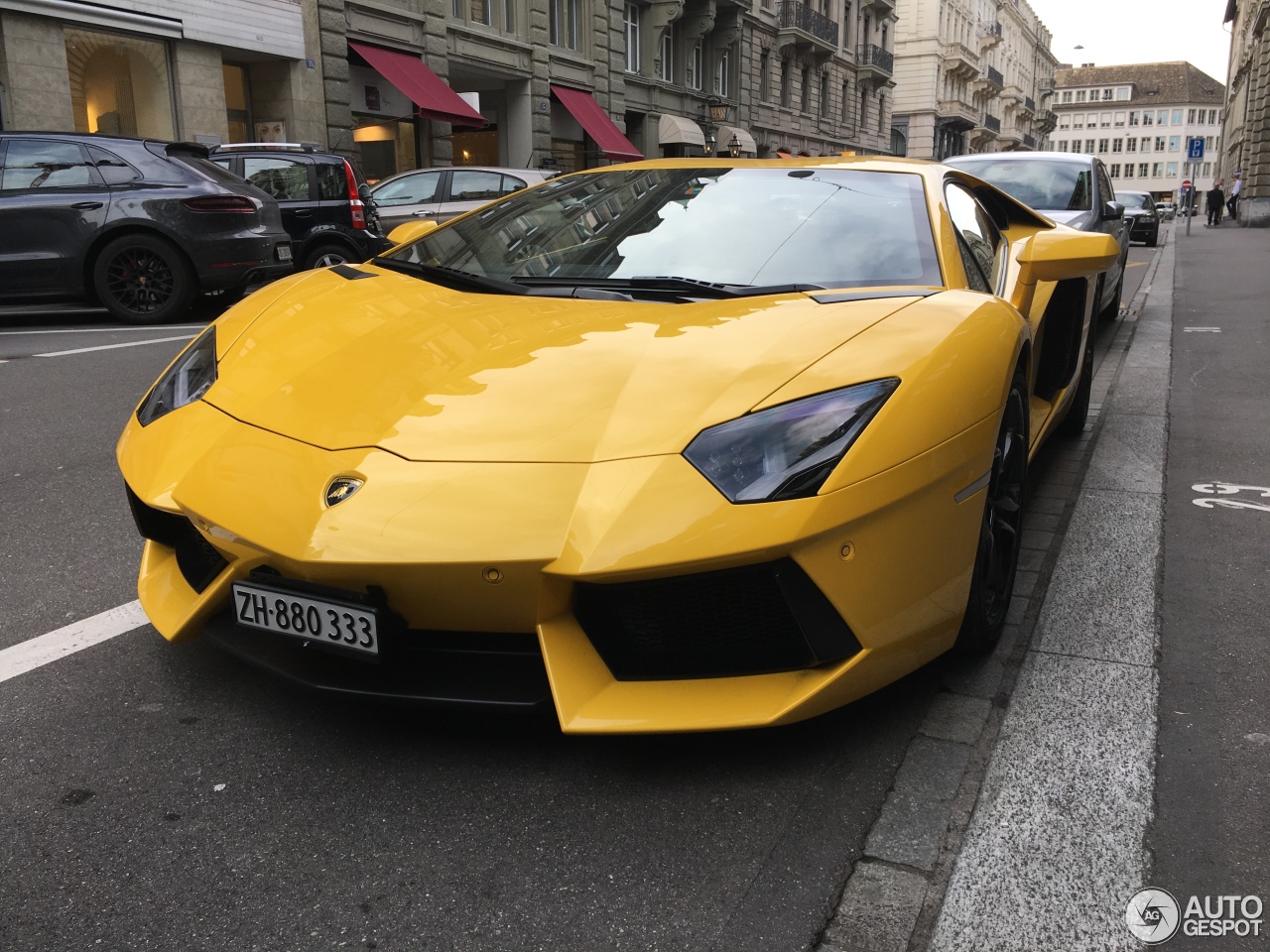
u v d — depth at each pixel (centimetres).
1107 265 283
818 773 195
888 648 192
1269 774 196
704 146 2991
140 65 1427
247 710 217
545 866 168
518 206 325
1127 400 549
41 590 282
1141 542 327
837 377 196
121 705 218
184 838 174
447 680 190
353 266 300
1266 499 376
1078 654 247
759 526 175
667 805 185
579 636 186
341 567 178
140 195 850
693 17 2862
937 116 5684
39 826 177
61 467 405
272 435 203
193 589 220
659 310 234
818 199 293
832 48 3766
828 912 158
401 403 201
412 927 154
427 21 1911
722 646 188
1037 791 190
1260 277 1299
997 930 155
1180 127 12669
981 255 309
